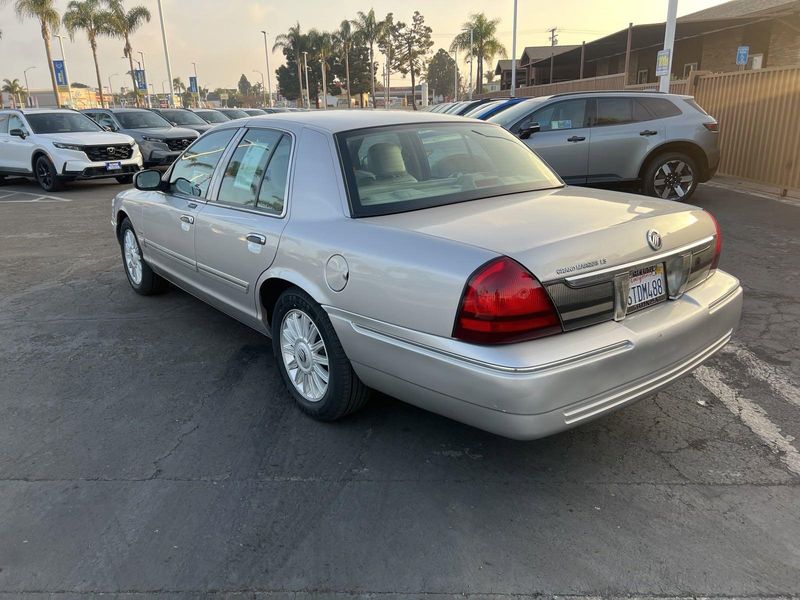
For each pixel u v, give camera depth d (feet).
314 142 11.27
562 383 7.89
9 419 11.70
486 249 8.21
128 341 15.58
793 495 9.07
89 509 9.02
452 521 8.68
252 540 8.34
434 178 11.30
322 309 10.36
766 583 7.44
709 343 9.95
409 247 8.86
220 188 13.53
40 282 21.20
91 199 41.57
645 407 11.75
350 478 9.71
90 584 7.61
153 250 16.94
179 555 8.07
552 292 8.03
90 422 11.55
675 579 7.54
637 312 9.04
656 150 28.99
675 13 41.57
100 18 147.95
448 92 408.46
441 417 11.55
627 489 9.32
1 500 9.24
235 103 472.85
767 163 34.30
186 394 12.65
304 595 7.41
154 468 10.03
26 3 118.73
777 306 16.79
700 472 9.69
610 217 9.40
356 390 10.58
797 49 76.79
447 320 8.20
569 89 82.48
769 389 12.32
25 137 46.26
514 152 12.91
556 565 7.81
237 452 10.48
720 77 38.40
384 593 7.42
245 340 15.56
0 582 7.64
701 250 10.17
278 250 11.07
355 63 303.48
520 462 10.08
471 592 7.41
